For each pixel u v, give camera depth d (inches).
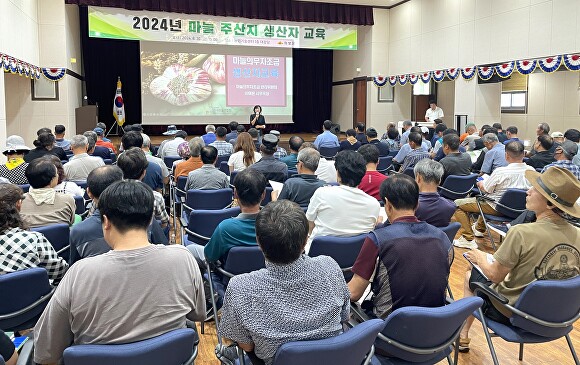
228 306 59.6
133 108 573.3
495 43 401.1
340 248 102.0
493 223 181.0
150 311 60.4
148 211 63.3
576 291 80.0
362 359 62.9
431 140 366.9
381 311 81.3
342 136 552.7
